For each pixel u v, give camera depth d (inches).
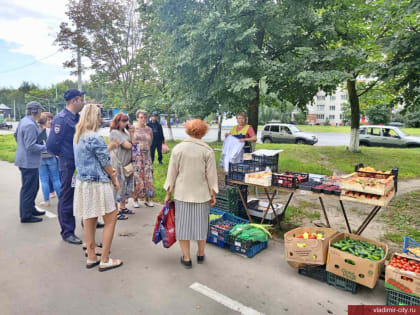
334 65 312.5
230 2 297.0
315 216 206.1
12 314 99.6
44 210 208.5
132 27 510.0
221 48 288.4
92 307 104.2
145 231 178.4
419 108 357.1
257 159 205.6
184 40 305.3
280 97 375.9
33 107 179.2
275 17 307.9
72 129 150.4
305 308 105.8
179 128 1610.5
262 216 186.1
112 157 192.9
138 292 114.2
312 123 2532.0
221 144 710.5
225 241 154.3
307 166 390.6
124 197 200.2
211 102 322.3
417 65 248.1
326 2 317.7
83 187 121.3
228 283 121.9
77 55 492.7
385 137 687.1
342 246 121.4
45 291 113.8
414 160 449.4
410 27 273.7
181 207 129.3
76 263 136.9
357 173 165.6
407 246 128.6
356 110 507.5
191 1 307.0
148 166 217.9
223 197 184.9
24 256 142.9
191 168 127.4
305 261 125.3
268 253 151.6
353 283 115.3
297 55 339.6
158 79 544.4
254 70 291.6
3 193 260.4
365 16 332.8
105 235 129.1
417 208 226.8
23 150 178.9
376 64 284.4
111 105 603.2
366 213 215.5
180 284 120.5
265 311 103.7
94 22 462.9
